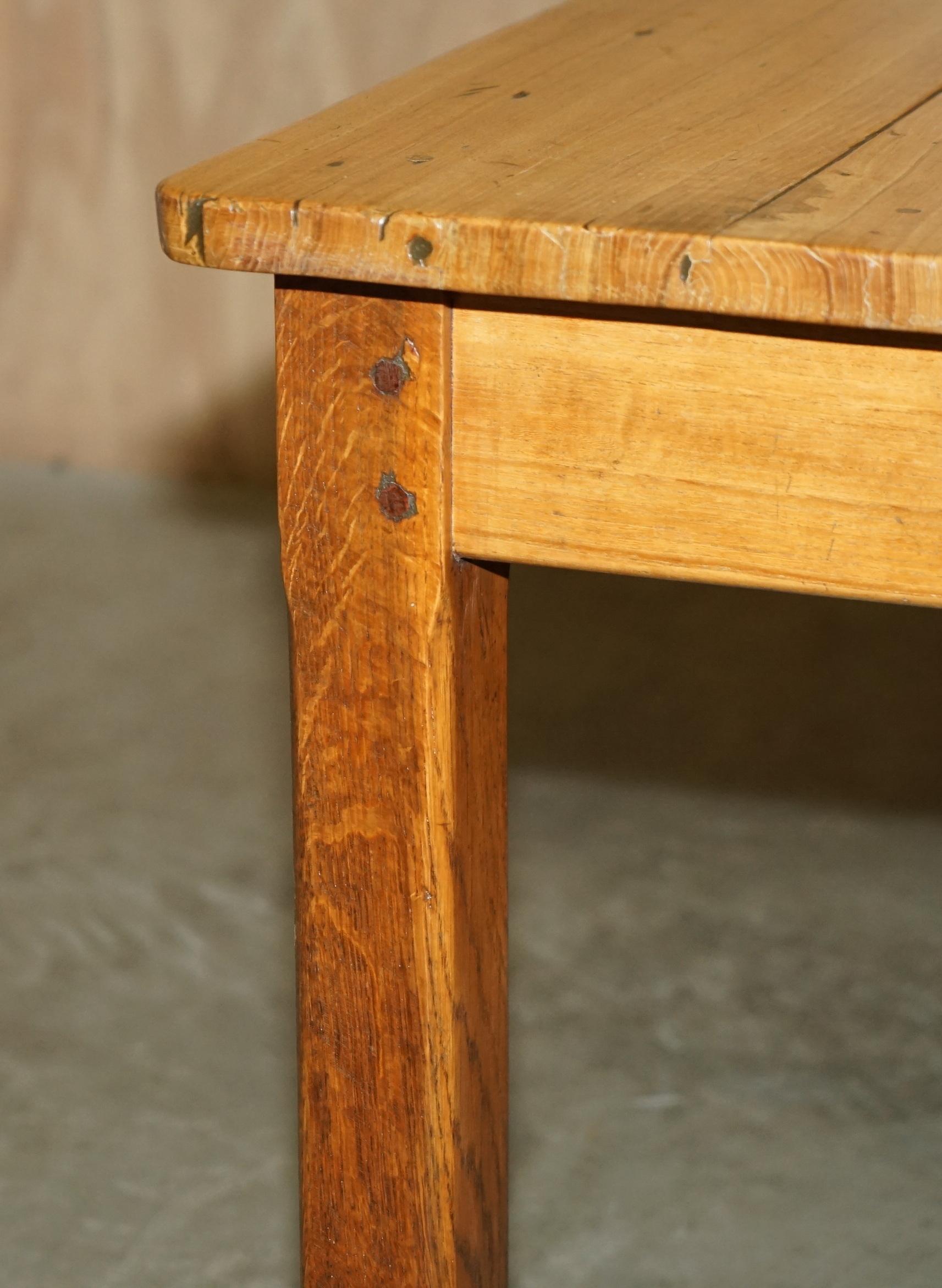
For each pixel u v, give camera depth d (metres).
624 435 1.59
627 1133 2.34
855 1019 2.54
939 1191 2.27
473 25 3.80
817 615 3.72
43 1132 2.35
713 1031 2.52
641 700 3.43
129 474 4.35
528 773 3.20
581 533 1.61
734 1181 2.29
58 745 3.29
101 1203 2.27
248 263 1.57
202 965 2.68
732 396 1.57
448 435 1.61
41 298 4.24
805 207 1.54
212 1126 2.36
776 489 1.58
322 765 1.70
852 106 1.72
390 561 1.64
